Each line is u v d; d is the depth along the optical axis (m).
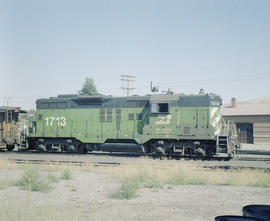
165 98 19.61
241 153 23.61
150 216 7.15
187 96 19.27
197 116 18.88
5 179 11.47
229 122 19.47
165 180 12.04
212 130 18.39
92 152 23.80
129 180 11.20
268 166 15.38
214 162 16.92
